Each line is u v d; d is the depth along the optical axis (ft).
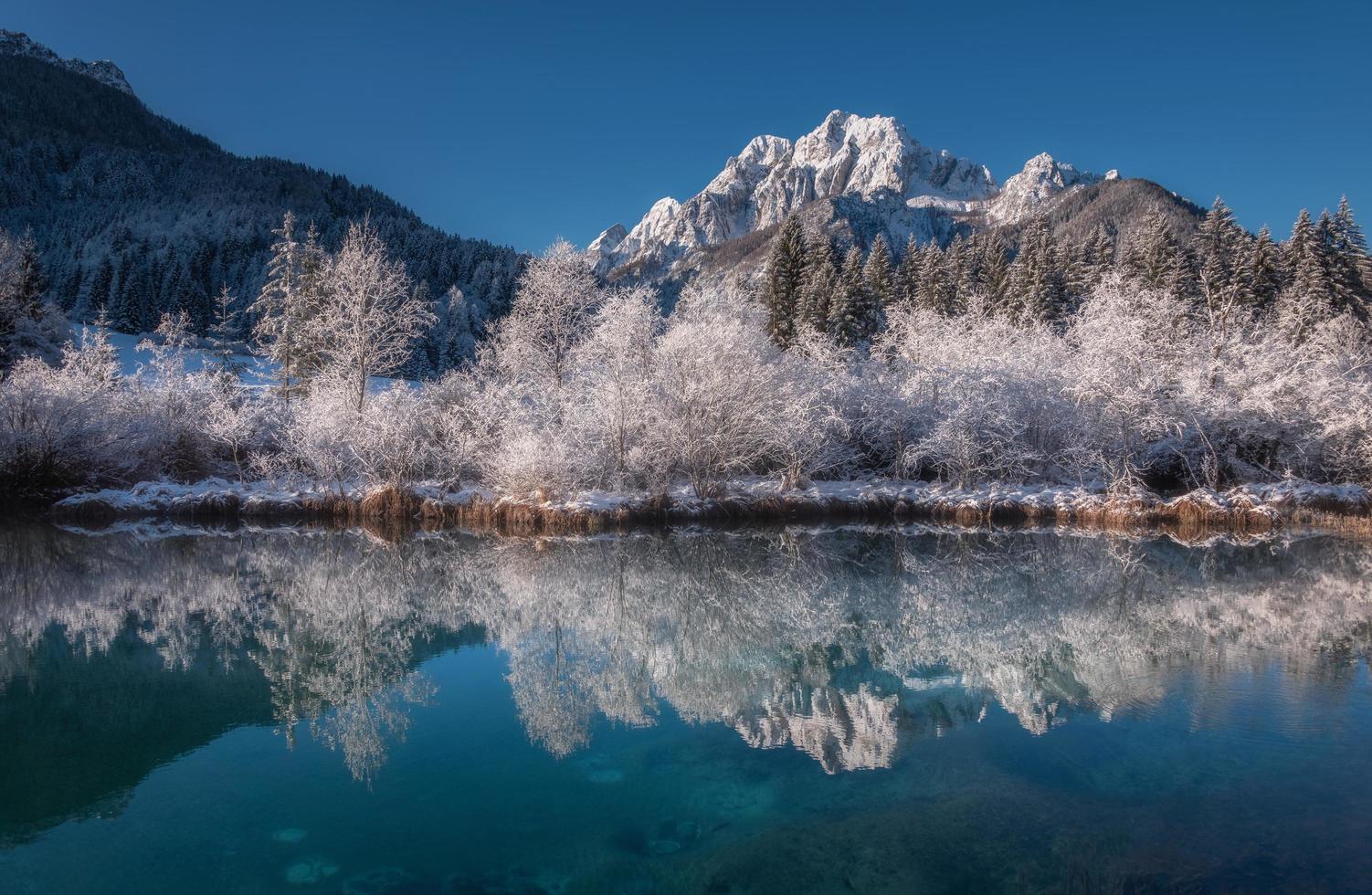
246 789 24.38
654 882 18.81
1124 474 99.04
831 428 108.17
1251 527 88.17
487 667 38.24
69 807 23.02
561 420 98.89
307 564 65.46
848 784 24.56
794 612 50.21
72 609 49.80
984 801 23.17
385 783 24.72
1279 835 20.84
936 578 61.36
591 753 27.17
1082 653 40.09
